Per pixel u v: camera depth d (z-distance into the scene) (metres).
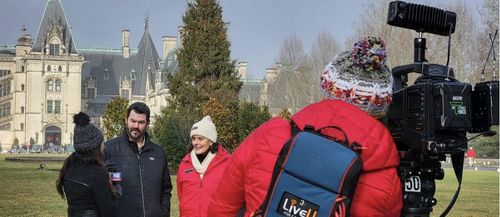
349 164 2.27
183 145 27.78
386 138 2.48
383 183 2.42
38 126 109.94
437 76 3.49
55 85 111.06
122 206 5.59
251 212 2.52
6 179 24.95
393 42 41.56
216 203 2.71
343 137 2.43
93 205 4.62
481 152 54.56
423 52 3.72
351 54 2.64
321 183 2.27
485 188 21.33
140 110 5.72
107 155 5.70
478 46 37.34
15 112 112.19
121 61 128.25
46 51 110.69
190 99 32.88
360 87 2.58
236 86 35.19
